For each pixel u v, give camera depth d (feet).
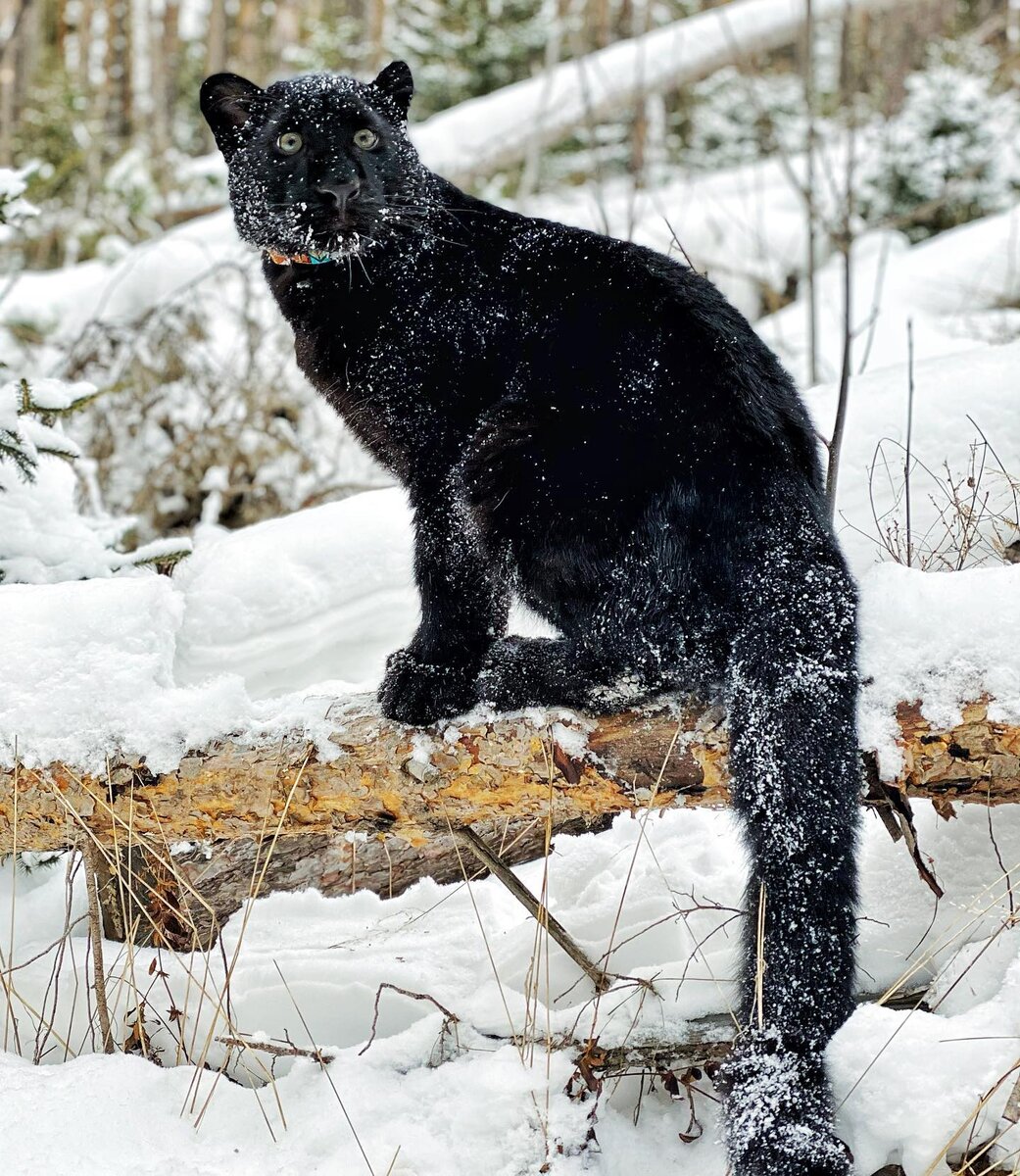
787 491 8.92
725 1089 7.70
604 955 9.50
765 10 34.06
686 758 8.55
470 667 9.51
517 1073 8.40
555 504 9.27
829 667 8.06
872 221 35.37
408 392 9.91
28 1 36.81
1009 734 7.97
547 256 9.86
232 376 20.51
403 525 13.20
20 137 45.96
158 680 9.29
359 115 10.34
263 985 9.81
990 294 28.09
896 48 49.26
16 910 11.04
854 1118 7.50
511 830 11.28
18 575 12.37
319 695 9.54
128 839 9.15
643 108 46.52
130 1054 9.09
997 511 11.33
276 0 64.34
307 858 11.32
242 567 12.95
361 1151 8.11
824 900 7.67
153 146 51.90
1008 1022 7.59
